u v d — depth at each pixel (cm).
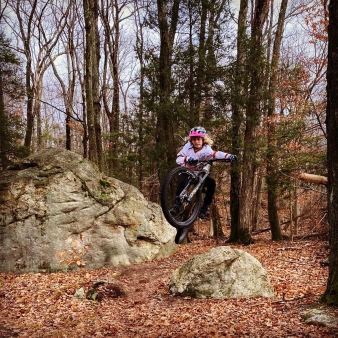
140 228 1362
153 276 1129
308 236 1934
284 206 2373
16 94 2184
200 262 938
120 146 2472
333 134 672
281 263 1273
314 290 892
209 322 712
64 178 1268
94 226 1269
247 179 1780
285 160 1702
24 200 1219
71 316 786
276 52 1953
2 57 1964
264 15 1680
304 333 593
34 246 1180
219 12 1708
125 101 3362
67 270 1174
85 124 2142
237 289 891
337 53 658
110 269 1206
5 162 1917
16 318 775
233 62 1669
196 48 1688
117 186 1392
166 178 495
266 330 635
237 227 1859
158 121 1822
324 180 754
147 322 738
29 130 2258
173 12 1842
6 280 1054
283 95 1786
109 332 694
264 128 1748
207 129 1725
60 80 2661
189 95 1741
